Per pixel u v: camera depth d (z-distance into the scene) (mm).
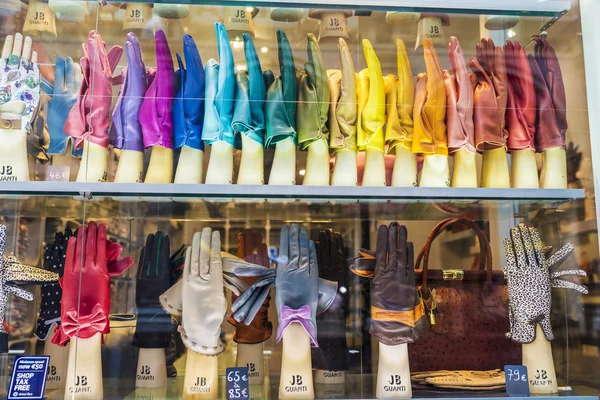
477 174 1356
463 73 1361
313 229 1415
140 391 1275
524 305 1317
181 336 1265
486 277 1396
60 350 1294
